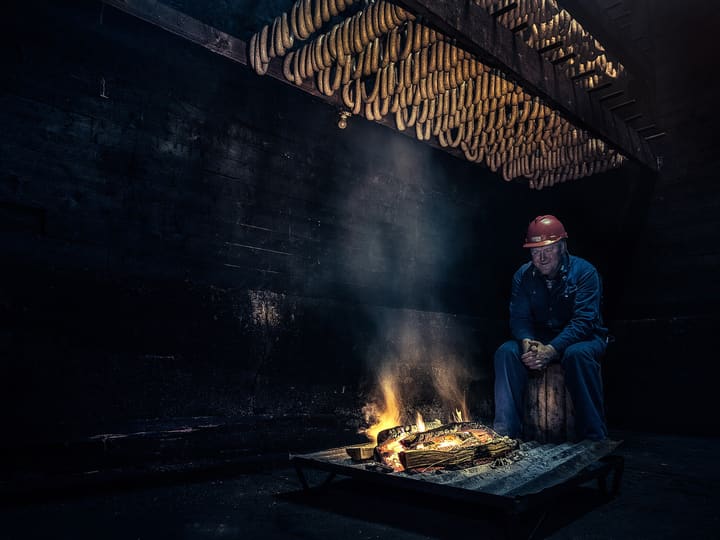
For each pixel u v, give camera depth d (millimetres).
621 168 6258
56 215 2977
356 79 3701
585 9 4273
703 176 5641
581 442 2832
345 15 4465
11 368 2730
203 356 3502
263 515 2352
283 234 4102
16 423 2711
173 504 2523
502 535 2102
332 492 2777
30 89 2938
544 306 3541
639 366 5582
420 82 3674
